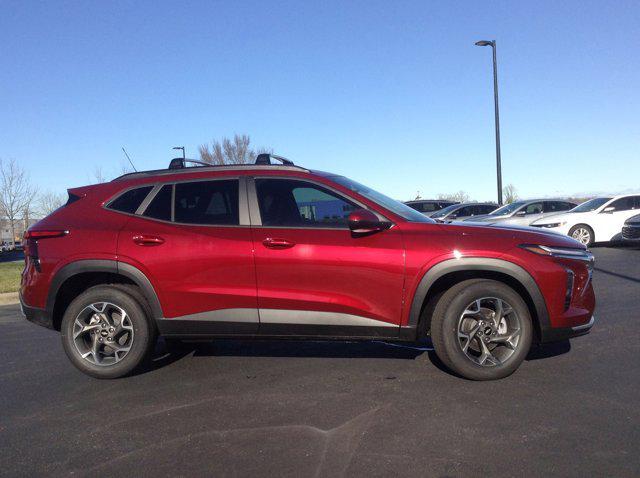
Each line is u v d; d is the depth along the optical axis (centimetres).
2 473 291
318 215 428
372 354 491
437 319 409
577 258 417
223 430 337
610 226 1348
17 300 925
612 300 694
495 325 408
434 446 305
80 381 443
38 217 3659
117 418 363
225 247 419
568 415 342
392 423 338
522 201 1608
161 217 438
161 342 557
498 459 288
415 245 406
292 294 413
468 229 416
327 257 409
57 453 314
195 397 396
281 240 414
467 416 345
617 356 461
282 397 389
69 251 432
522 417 341
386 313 408
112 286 436
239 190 439
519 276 399
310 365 463
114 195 452
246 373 447
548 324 404
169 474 285
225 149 3225
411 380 416
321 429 333
